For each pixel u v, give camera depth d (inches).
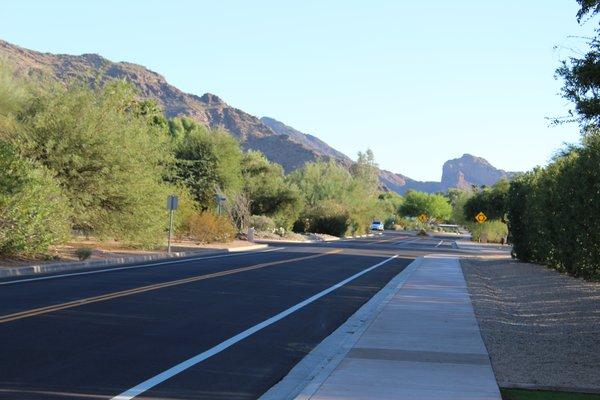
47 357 407.5
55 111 1334.9
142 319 568.1
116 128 1400.1
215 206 2436.0
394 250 2145.7
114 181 1380.4
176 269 1106.1
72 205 1338.6
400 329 552.1
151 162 1514.5
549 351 472.1
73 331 495.8
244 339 504.4
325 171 4136.3
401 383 363.3
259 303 716.0
